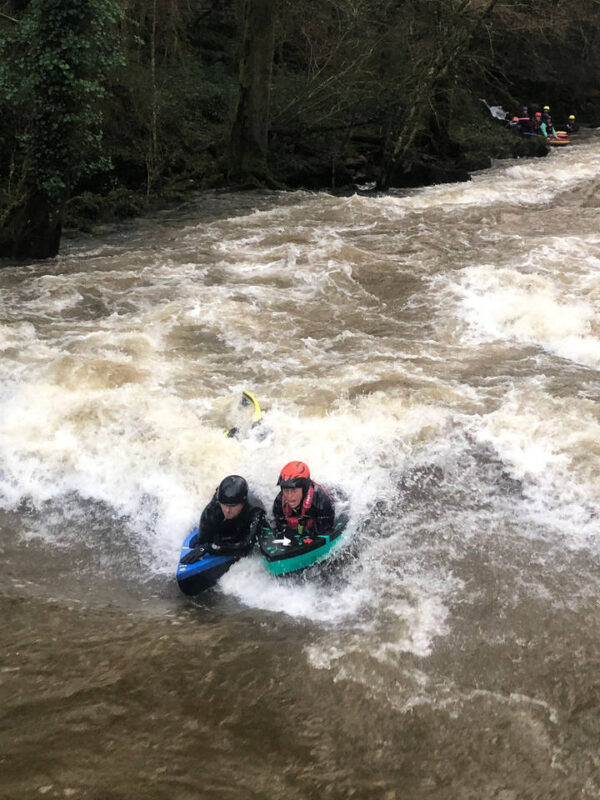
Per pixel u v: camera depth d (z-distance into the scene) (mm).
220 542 5027
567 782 3551
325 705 3955
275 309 9648
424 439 6379
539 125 27828
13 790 3475
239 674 4145
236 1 23969
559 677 4121
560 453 6070
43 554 5277
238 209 15953
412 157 20594
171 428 6438
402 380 7324
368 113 21031
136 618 4613
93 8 10867
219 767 3617
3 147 14805
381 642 4375
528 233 12930
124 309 9578
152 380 7395
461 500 5695
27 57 11250
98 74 11461
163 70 21234
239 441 6309
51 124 11320
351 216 14523
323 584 4910
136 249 12570
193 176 18516
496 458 6125
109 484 5973
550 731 3809
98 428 6480
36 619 4566
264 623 4574
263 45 17922
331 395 7035
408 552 5164
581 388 7191
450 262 11148
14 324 8844
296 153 20328
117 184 16594
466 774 3594
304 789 3510
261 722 3863
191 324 8992
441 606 4664
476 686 4074
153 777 3555
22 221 11859
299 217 14633
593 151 25906
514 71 31828
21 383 7277
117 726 3828
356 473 5992
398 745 3738
